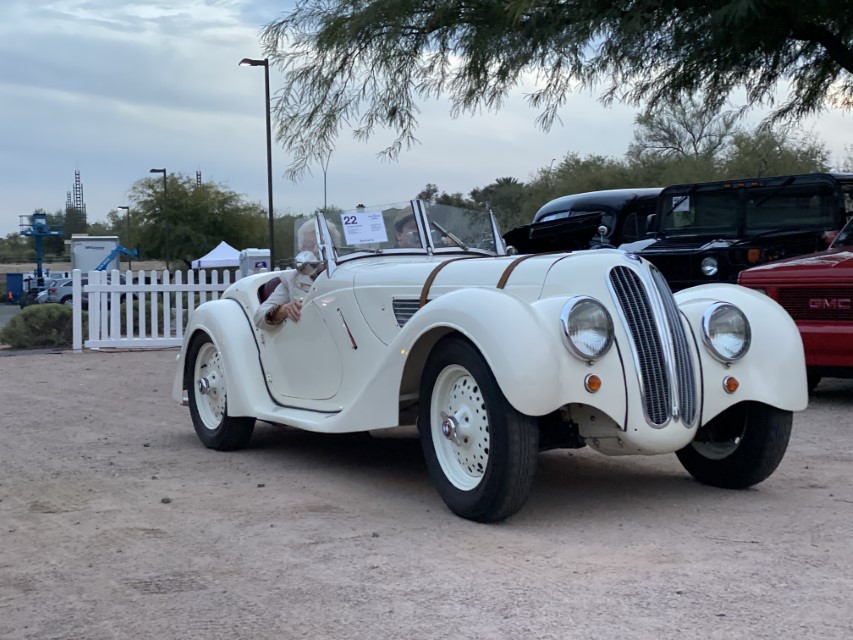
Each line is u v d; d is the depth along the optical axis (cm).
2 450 675
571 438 483
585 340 443
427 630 328
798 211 1052
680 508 491
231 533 452
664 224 1149
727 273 1001
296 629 331
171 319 1622
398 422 508
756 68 1256
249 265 1783
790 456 621
